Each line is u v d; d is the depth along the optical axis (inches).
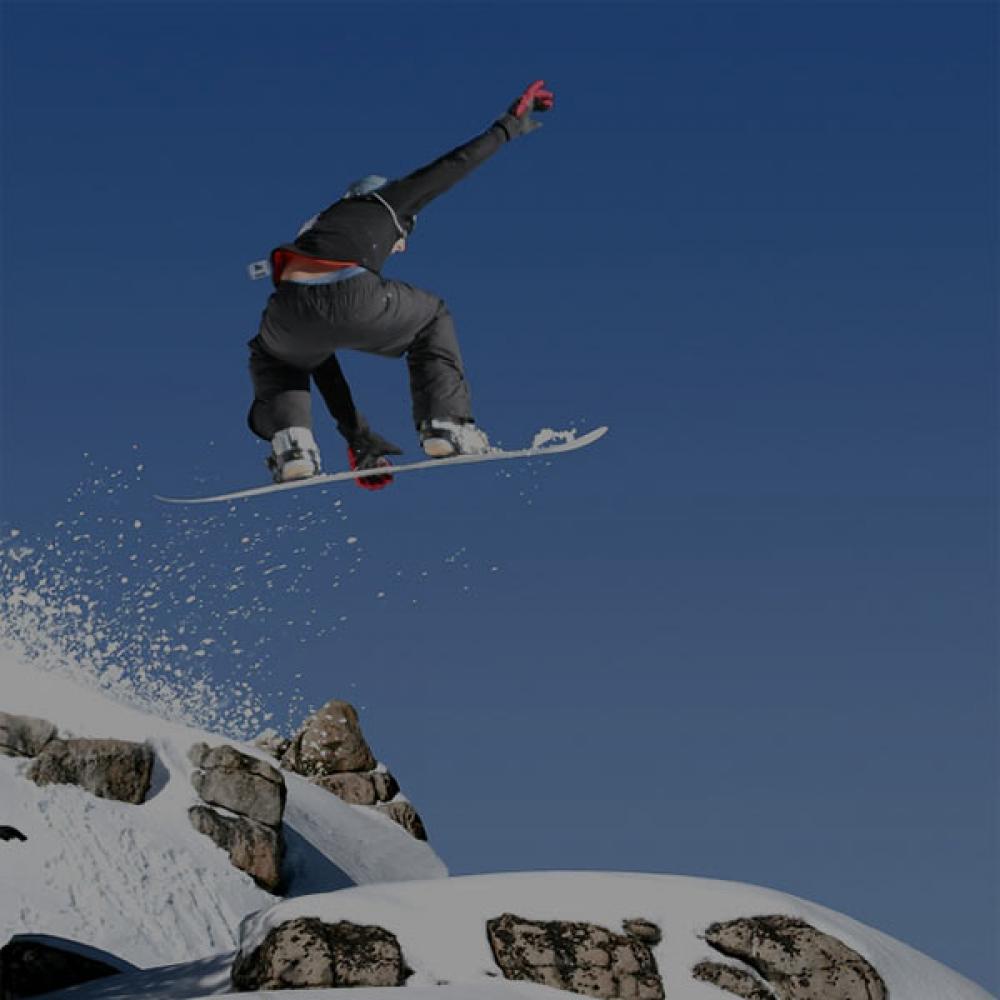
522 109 403.2
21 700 939.3
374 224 395.2
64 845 860.6
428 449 414.0
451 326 418.6
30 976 530.0
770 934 454.3
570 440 416.5
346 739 1216.2
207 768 959.6
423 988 414.9
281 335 403.2
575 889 460.1
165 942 824.3
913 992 455.5
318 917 443.5
